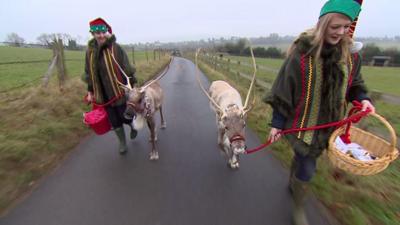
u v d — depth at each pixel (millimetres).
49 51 39062
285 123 2721
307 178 2936
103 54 4273
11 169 4016
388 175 4355
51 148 4797
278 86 2520
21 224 3072
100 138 5520
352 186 3857
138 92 4301
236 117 3561
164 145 5305
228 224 3127
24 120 5660
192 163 4555
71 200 3498
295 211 3111
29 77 13828
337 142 2707
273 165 4504
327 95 2371
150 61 22406
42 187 3758
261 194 3695
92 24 4051
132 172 4227
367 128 5766
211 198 3596
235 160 4352
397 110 8922
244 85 11711
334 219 3182
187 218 3213
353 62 2402
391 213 3309
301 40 2375
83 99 7645
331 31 2160
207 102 9070
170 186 3863
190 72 19500
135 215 3252
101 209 3346
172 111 7852
